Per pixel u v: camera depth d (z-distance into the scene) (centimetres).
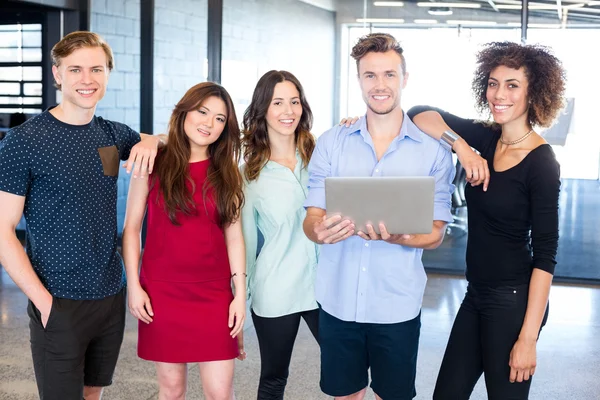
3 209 225
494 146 247
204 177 256
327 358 264
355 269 256
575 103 606
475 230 243
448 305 545
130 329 463
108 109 708
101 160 241
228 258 265
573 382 389
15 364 397
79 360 241
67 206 233
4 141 228
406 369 258
